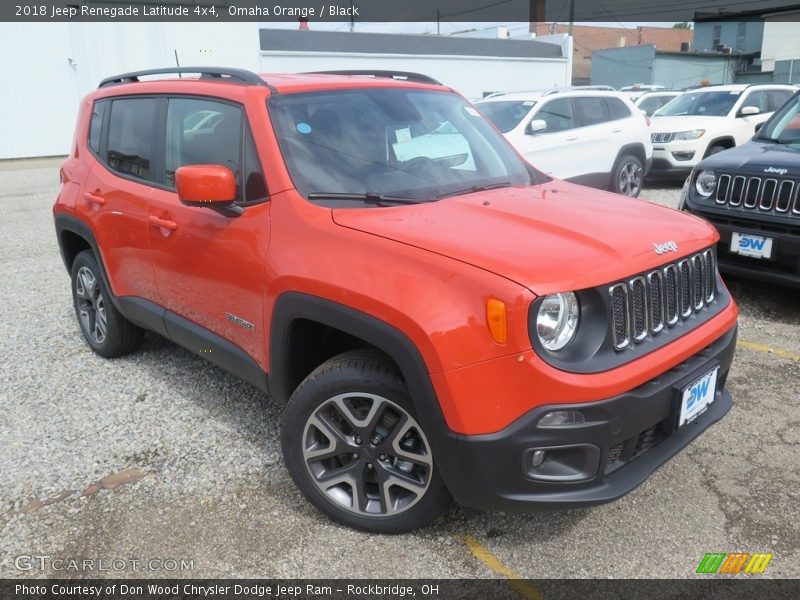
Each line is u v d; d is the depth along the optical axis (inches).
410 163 124.3
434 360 88.5
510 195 120.9
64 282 259.9
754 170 190.4
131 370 173.0
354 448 104.4
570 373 87.0
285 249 108.1
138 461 130.5
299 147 117.5
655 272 98.5
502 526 109.0
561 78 1338.6
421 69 1135.6
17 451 135.0
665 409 96.9
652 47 1678.2
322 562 101.7
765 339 181.2
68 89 812.0
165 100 143.9
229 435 139.3
